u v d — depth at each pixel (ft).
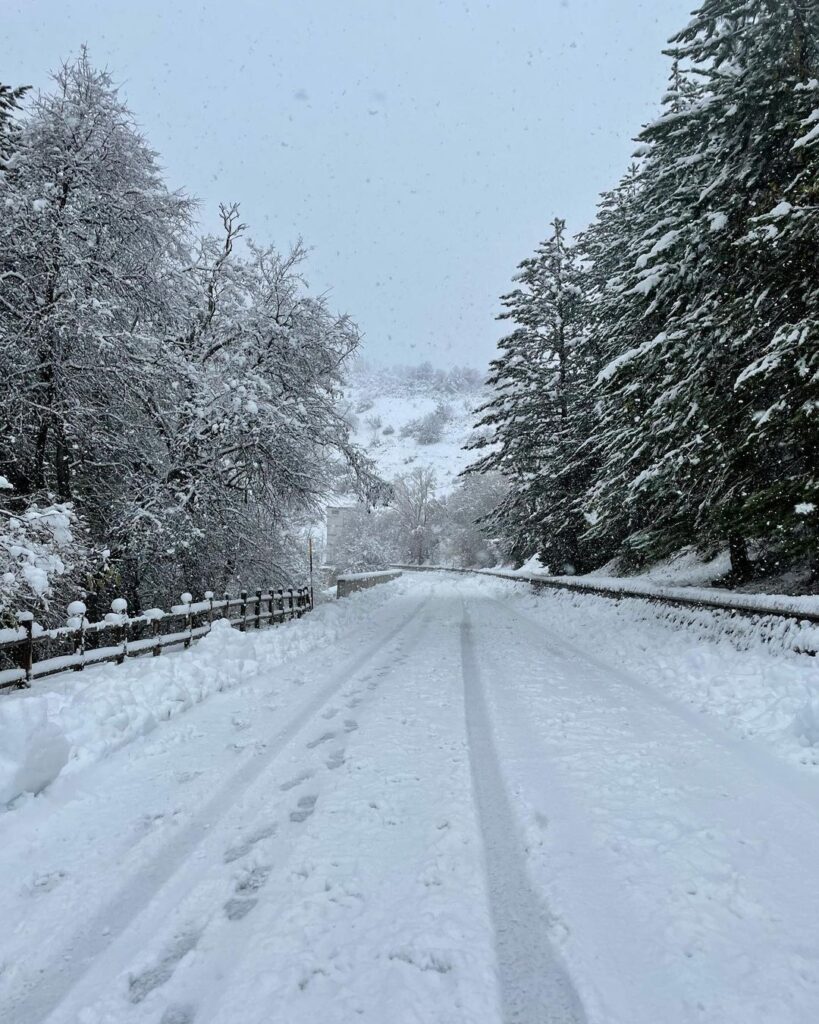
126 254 44.65
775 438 30.12
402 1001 7.45
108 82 43.32
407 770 15.51
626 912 9.32
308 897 9.93
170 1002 7.69
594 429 63.52
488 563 211.61
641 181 57.06
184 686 23.68
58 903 10.09
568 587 63.98
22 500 36.91
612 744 17.38
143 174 47.01
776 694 20.15
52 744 14.89
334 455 57.26
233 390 44.68
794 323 31.04
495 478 212.02
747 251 29.73
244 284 54.49
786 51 30.55
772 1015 7.19
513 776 14.93
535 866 10.73
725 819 12.45
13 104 38.01
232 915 9.58
